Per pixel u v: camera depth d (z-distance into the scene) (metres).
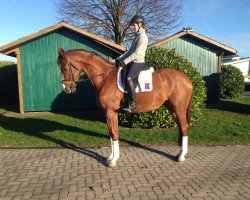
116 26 23.95
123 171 5.77
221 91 19.44
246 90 29.41
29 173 5.69
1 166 6.08
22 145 7.54
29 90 13.20
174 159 6.46
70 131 9.01
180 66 9.66
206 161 6.36
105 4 23.44
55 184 5.16
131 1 23.33
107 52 13.47
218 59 16.52
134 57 5.69
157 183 5.19
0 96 16.89
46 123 10.29
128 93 5.83
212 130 9.24
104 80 6.05
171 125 9.45
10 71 17.27
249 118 11.42
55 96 13.41
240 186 5.06
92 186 5.07
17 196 4.72
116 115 6.12
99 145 7.52
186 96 6.22
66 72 5.95
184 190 4.90
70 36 13.30
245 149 7.28
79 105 13.60
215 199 4.58
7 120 10.99
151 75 6.06
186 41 16.41
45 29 12.38
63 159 6.48
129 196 4.69
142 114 9.19
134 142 7.79
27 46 13.02
